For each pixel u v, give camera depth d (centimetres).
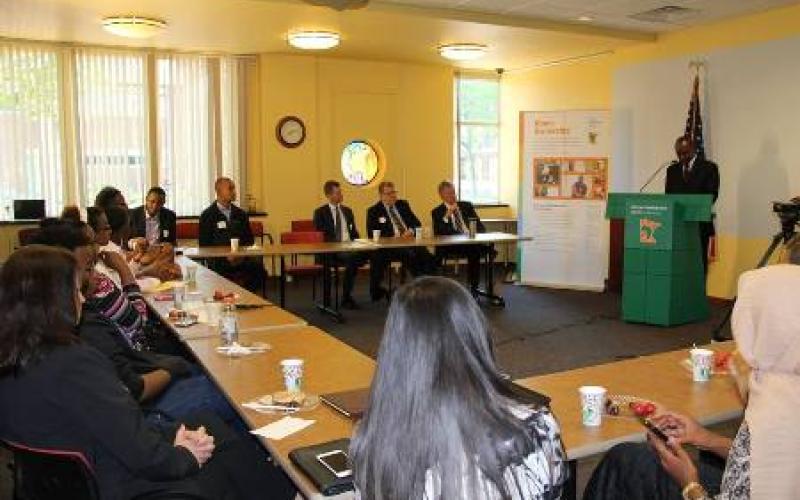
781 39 684
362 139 944
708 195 616
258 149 896
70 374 169
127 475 179
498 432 110
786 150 688
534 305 743
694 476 164
